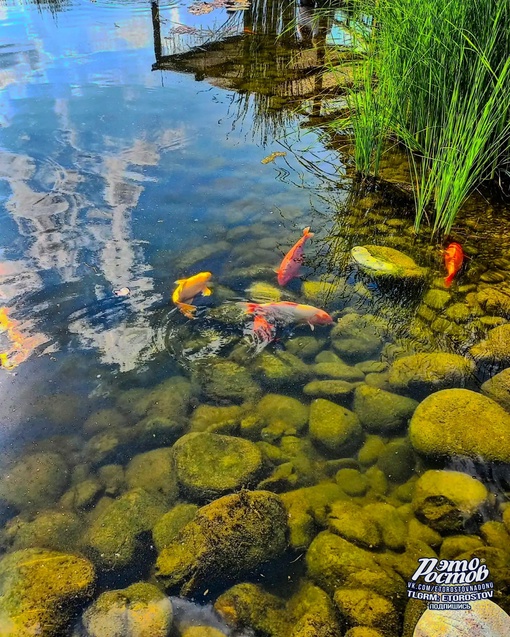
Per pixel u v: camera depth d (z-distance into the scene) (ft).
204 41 28.50
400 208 16.39
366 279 13.26
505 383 10.19
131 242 13.96
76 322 11.60
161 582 7.54
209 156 18.08
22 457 9.19
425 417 9.54
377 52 18.10
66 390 10.30
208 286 12.71
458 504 8.30
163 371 10.72
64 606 7.25
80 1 34.50
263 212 15.56
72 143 18.31
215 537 7.82
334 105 21.97
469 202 16.90
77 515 8.42
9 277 12.60
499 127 15.93
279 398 10.28
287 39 29.14
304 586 7.54
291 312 11.71
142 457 9.23
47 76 23.39
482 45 15.31
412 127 18.10
